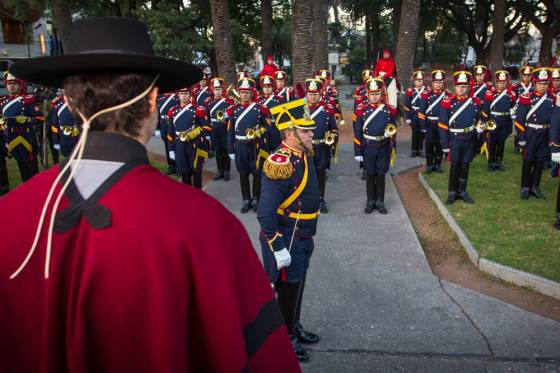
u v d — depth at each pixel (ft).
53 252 3.25
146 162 3.64
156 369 3.15
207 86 37.40
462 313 13.08
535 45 166.50
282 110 10.43
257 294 3.73
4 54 84.84
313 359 11.29
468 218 20.39
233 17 86.43
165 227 3.22
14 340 3.36
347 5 105.40
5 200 3.55
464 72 22.00
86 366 3.14
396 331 12.35
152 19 57.93
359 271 16.08
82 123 3.57
